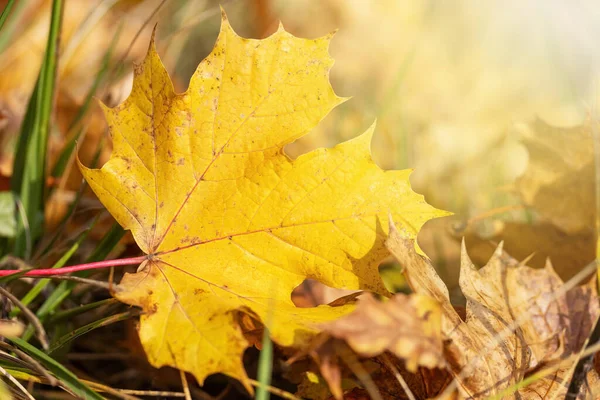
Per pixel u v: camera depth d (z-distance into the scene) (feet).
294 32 3.25
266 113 1.63
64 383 1.48
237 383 1.73
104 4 2.27
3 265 1.80
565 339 1.59
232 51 1.62
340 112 2.71
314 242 1.61
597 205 1.80
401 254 1.52
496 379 1.52
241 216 1.62
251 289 1.59
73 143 1.94
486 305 1.58
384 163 2.54
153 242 1.61
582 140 1.84
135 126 1.62
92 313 1.81
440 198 2.40
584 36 2.50
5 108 2.11
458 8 3.16
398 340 1.40
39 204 1.86
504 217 2.21
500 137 2.66
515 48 3.04
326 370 1.43
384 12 3.20
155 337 1.49
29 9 2.54
